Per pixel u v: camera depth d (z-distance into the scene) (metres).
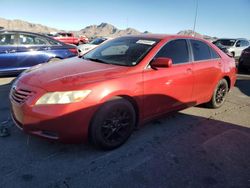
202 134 4.31
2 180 2.87
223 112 5.48
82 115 3.17
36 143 3.66
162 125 4.56
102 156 3.45
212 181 3.09
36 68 3.98
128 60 3.97
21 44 7.73
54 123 3.09
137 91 3.66
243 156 3.69
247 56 11.29
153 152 3.63
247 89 7.92
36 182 2.87
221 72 5.37
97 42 16.73
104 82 3.34
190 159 3.52
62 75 3.46
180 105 4.54
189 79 4.53
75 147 3.61
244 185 3.05
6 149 3.48
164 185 2.96
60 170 3.11
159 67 3.87
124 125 3.65
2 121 4.34
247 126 4.79
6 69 7.57
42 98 3.13
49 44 8.24
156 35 4.63
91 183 2.91
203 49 5.07
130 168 3.22
